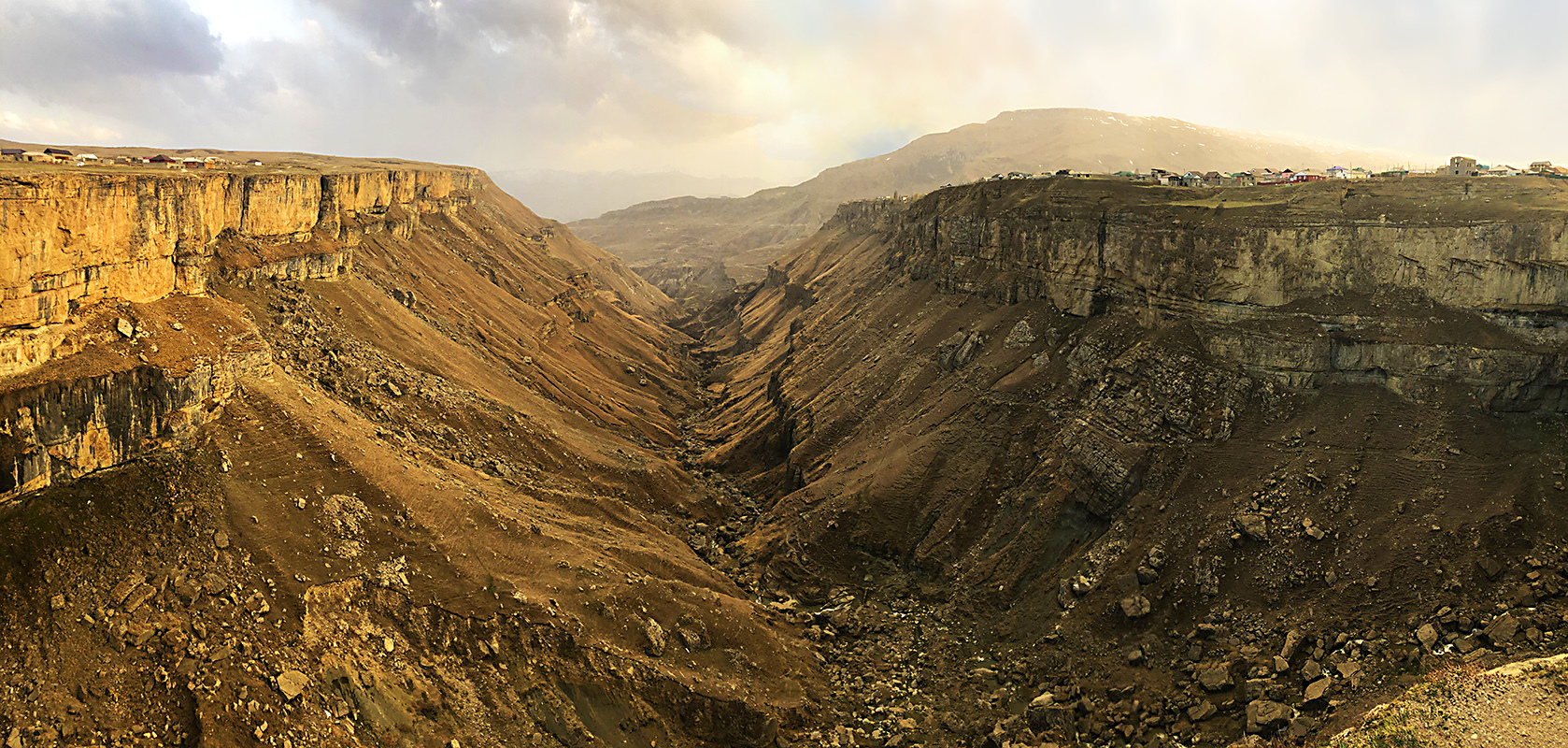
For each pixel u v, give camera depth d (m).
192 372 62.66
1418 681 51.44
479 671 60.84
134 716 48.56
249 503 61.91
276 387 72.31
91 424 57.19
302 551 60.94
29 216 54.19
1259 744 51.62
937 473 95.25
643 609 70.62
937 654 74.75
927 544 88.50
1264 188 95.12
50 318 56.53
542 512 81.69
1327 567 63.22
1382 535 63.19
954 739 63.50
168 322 65.56
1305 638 58.97
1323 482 69.06
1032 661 69.62
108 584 53.81
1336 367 77.19
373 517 66.38
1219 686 58.31
